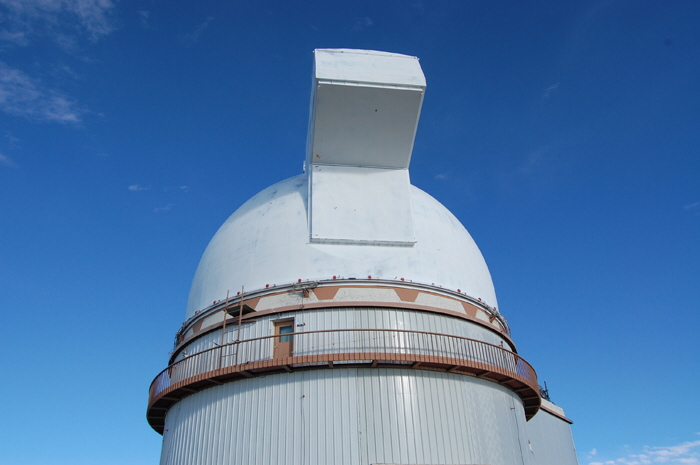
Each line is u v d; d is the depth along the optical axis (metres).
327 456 17.19
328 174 22.23
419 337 19.64
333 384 18.23
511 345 24.42
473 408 19.30
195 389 20.23
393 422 17.83
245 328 20.17
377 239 21.23
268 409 18.30
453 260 22.45
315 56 21.33
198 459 18.78
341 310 19.64
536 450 29.91
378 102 20.91
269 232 21.95
